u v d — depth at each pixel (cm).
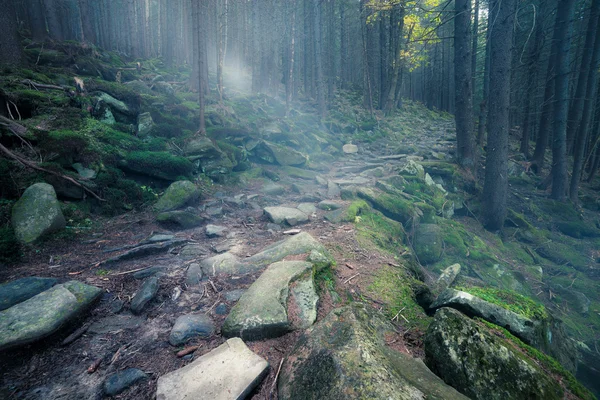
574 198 1251
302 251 418
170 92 1180
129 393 218
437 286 485
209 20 2109
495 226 912
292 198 778
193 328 279
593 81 1207
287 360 237
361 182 916
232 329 272
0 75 730
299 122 1453
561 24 1109
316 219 613
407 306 346
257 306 289
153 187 675
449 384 229
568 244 950
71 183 541
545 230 1003
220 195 724
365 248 492
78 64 1078
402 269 442
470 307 325
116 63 1443
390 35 2167
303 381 210
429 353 250
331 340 235
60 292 298
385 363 211
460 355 234
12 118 614
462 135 1066
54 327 261
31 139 561
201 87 880
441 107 3344
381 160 1216
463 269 684
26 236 422
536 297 689
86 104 747
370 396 182
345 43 3030
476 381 223
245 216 631
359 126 1700
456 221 889
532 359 259
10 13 865
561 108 1155
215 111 1091
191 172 748
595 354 538
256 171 925
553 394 228
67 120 661
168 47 2003
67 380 228
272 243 486
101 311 307
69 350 256
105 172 600
